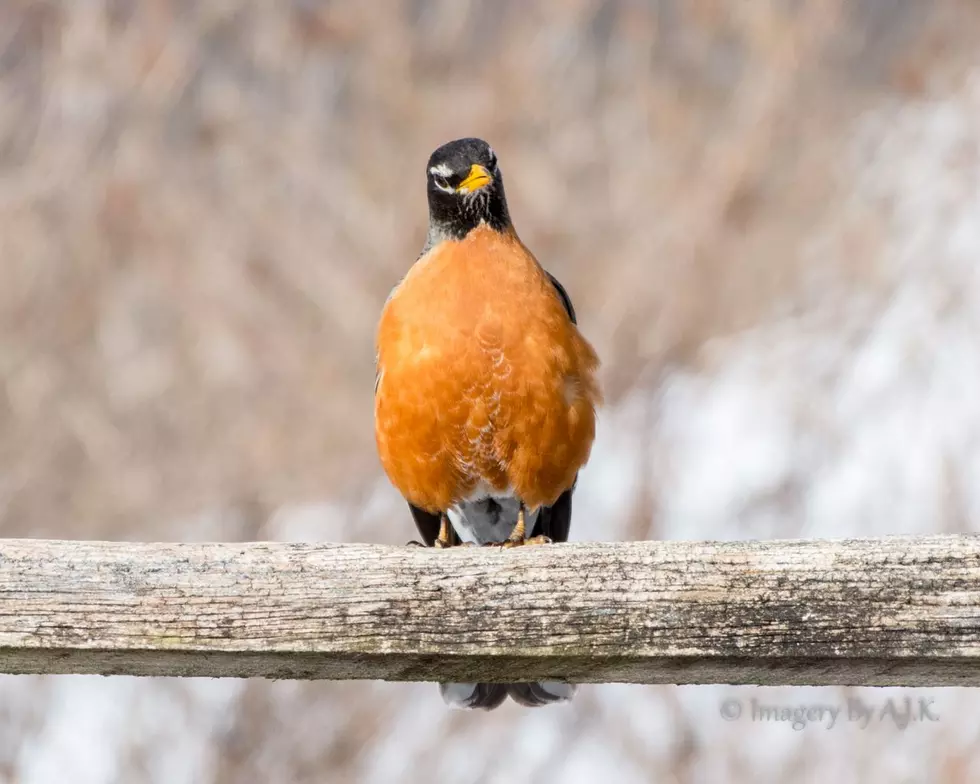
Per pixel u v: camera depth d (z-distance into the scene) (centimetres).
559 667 525
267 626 517
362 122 1691
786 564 514
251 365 1541
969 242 1469
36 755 1200
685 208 1573
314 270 1592
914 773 1042
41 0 1719
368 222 1622
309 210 1639
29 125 1678
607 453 1383
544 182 1622
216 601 518
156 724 1209
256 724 1201
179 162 1672
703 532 1300
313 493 1455
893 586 509
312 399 1515
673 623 512
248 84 1716
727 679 538
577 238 1587
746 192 1577
